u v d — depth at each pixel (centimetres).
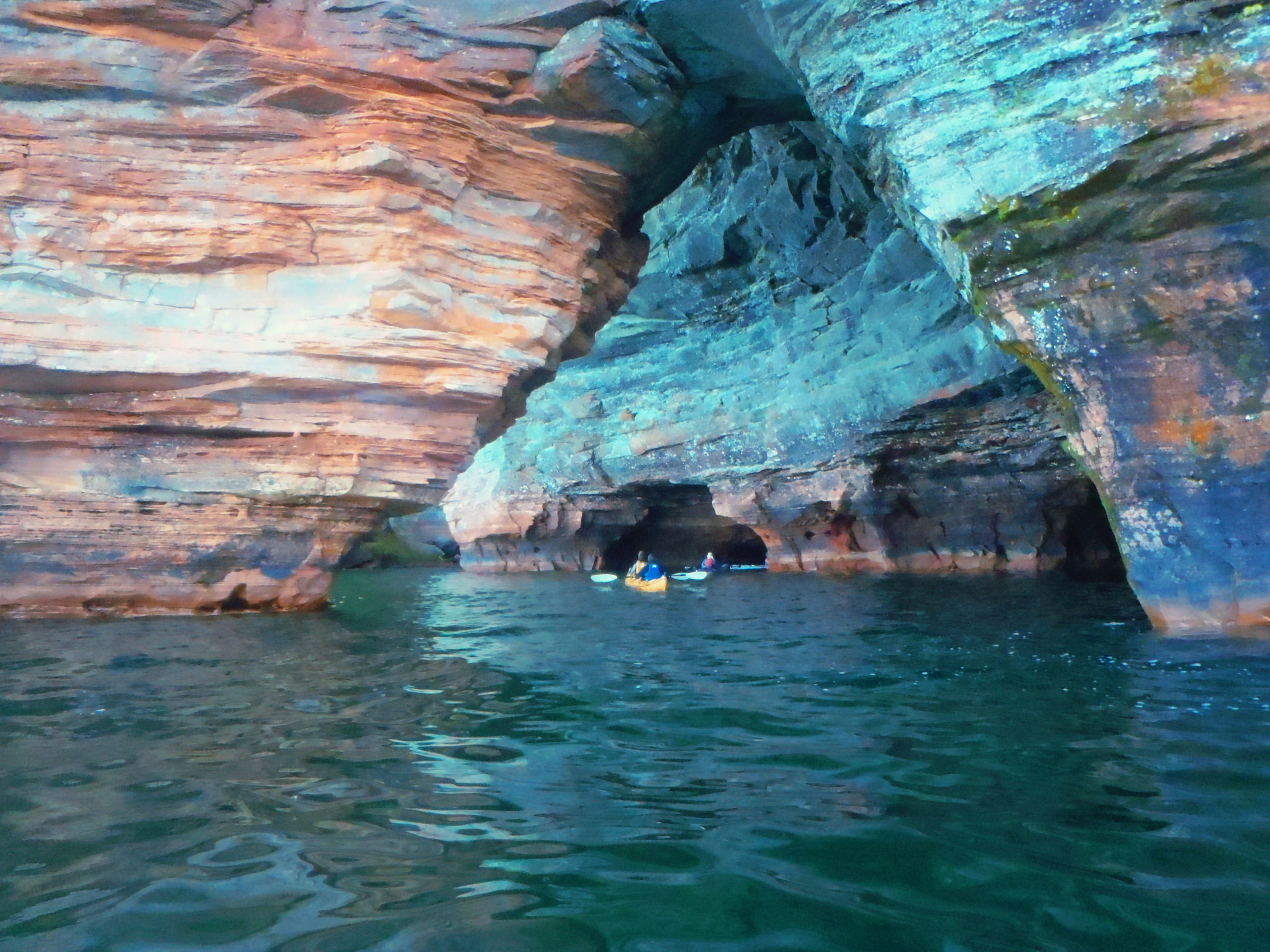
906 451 1623
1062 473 1519
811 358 1666
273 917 259
